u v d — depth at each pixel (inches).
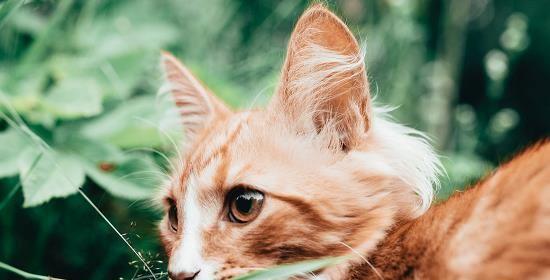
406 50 42.9
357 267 26.5
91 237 32.0
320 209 26.3
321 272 26.6
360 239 26.5
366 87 26.8
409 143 27.3
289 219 26.2
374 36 42.6
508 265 24.6
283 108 27.4
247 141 27.1
